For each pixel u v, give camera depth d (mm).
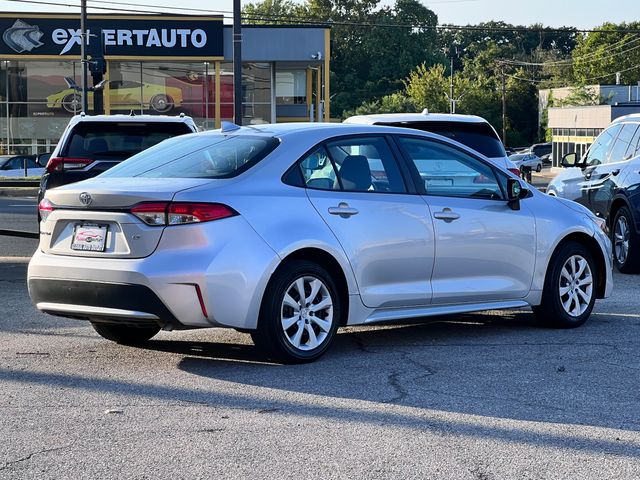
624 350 7707
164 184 6859
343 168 7488
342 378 6723
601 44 113750
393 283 7625
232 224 6727
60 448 5145
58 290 6918
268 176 7078
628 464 4938
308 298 7148
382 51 110000
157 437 5340
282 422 5645
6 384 6516
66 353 7527
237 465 4883
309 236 7039
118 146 12906
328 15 111125
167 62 45656
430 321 9117
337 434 5414
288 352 7012
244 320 6762
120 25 44594
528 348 7785
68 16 44594
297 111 47656
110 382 6590
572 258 8719
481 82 108250
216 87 45844
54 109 45969
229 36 45031
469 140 13320
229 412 5852
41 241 7172
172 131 13016
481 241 8102
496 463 4934
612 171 13281
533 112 110875
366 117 13727
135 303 6625
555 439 5344
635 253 12766
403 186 7773
